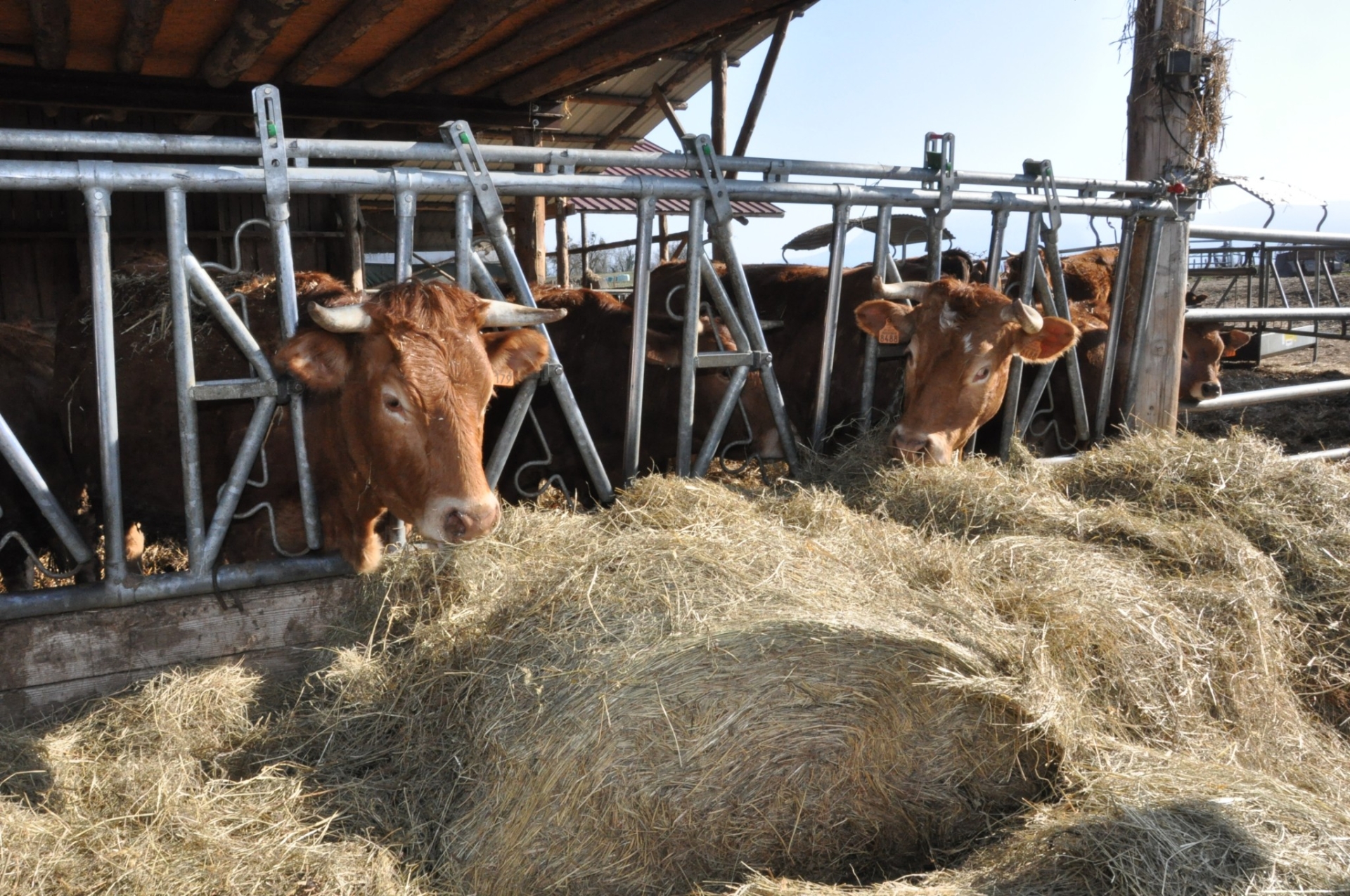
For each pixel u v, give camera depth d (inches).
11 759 108.3
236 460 130.8
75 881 89.4
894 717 97.6
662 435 189.0
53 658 123.1
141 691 125.2
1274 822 89.0
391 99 336.5
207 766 110.5
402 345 116.0
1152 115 219.3
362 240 446.9
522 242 358.9
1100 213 208.5
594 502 187.9
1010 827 97.6
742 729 95.3
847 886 91.2
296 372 120.5
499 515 120.3
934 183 193.5
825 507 140.8
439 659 113.3
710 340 188.5
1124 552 145.3
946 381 177.9
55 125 384.8
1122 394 228.2
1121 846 85.6
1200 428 342.3
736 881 97.1
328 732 113.6
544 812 93.3
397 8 243.4
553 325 190.5
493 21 238.5
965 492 158.1
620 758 93.5
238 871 91.7
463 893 93.9
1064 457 204.1
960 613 110.1
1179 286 222.8
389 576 134.6
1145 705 115.6
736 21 233.9
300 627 137.6
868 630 95.0
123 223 395.5
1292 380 434.3
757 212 690.8
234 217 418.6
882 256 186.7
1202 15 213.8
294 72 308.2
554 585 110.2
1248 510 162.9
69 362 164.7
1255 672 126.5
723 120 408.5
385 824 101.9
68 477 175.5
